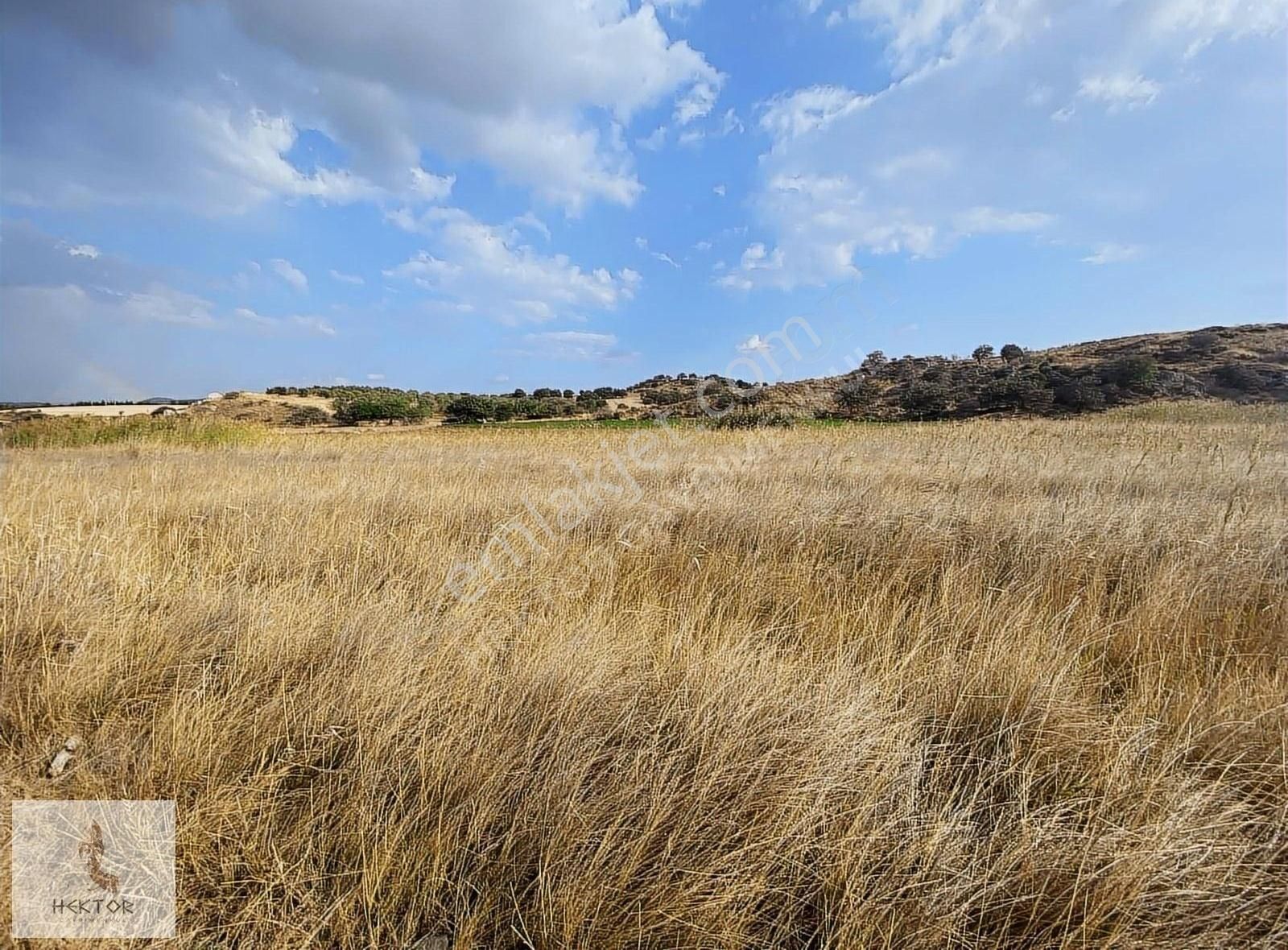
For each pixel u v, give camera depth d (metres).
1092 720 2.32
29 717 2.21
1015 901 1.56
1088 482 6.51
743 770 1.93
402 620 3.03
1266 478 6.36
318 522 4.93
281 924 1.54
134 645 2.61
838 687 2.42
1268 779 2.02
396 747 2.04
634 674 2.57
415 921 1.58
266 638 2.72
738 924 1.53
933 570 4.12
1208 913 1.55
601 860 1.62
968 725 2.35
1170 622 3.22
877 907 1.53
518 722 2.19
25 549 3.39
